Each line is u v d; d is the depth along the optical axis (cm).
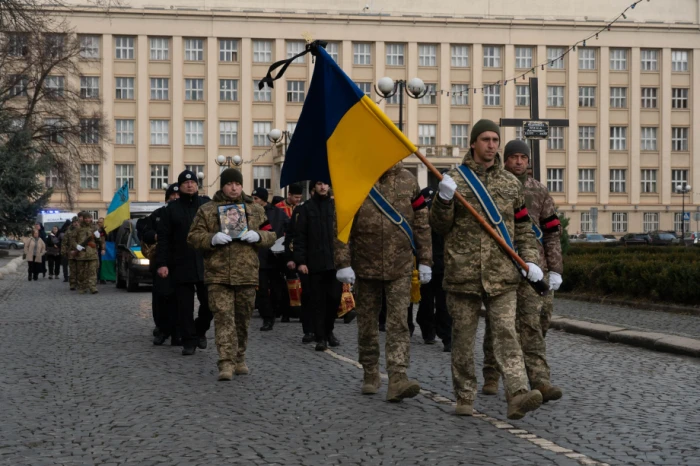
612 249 3506
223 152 8475
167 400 955
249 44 8388
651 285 2016
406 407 904
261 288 1648
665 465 673
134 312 2070
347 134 923
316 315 1359
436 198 815
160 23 8319
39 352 1355
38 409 914
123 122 8369
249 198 1135
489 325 962
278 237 1741
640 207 8888
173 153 8388
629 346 1436
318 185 1378
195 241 1095
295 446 742
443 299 1355
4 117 4847
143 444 757
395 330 931
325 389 1016
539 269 816
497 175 830
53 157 5291
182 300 1302
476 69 8531
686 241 7119
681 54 8850
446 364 1213
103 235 3288
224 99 8456
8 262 5269
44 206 4969
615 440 754
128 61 8331
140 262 2805
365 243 934
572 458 693
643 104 8850
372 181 909
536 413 870
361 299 970
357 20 8394
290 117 8500
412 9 8500
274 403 933
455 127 8594
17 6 4028
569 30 8588
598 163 8806
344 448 732
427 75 8531
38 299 2527
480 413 870
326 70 942
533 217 934
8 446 756
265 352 1344
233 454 718
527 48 8638
